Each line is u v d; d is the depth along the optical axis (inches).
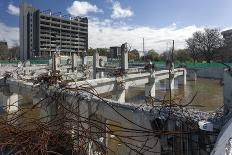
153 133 212.1
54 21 4697.3
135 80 897.5
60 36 4820.4
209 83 1585.9
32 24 4473.4
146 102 274.8
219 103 866.8
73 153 248.1
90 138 245.4
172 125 204.1
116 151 264.4
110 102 268.8
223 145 154.6
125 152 252.1
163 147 207.2
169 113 209.3
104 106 274.2
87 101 295.1
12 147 233.5
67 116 292.2
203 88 1341.0
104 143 274.1
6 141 235.9
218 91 1216.2
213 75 1860.2
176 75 1357.0
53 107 331.9
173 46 554.9
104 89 678.5
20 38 4520.2
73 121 261.0
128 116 245.1
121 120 254.4
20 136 237.6
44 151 221.8
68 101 321.7
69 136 253.4
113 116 264.1
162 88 1250.0
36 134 240.4
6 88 645.3
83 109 300.4
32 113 359.9
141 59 2903.5
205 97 1019.9
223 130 166.6
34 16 4475.9
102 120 287.1
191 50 3272.6
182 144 195.3
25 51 4468.5
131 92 1080.2
